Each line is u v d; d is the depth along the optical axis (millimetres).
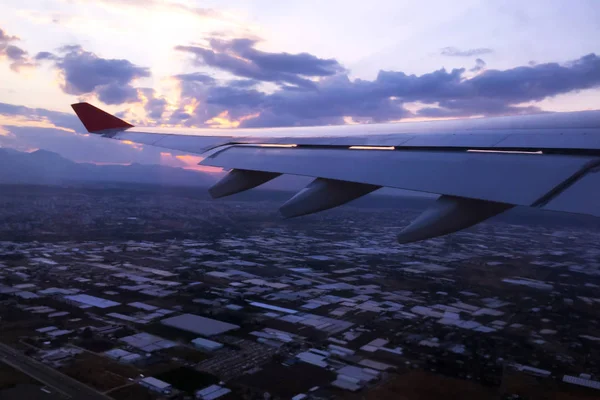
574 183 3939
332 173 5859
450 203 5195
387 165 5660
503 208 4844
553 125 5711
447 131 6480
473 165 5008
